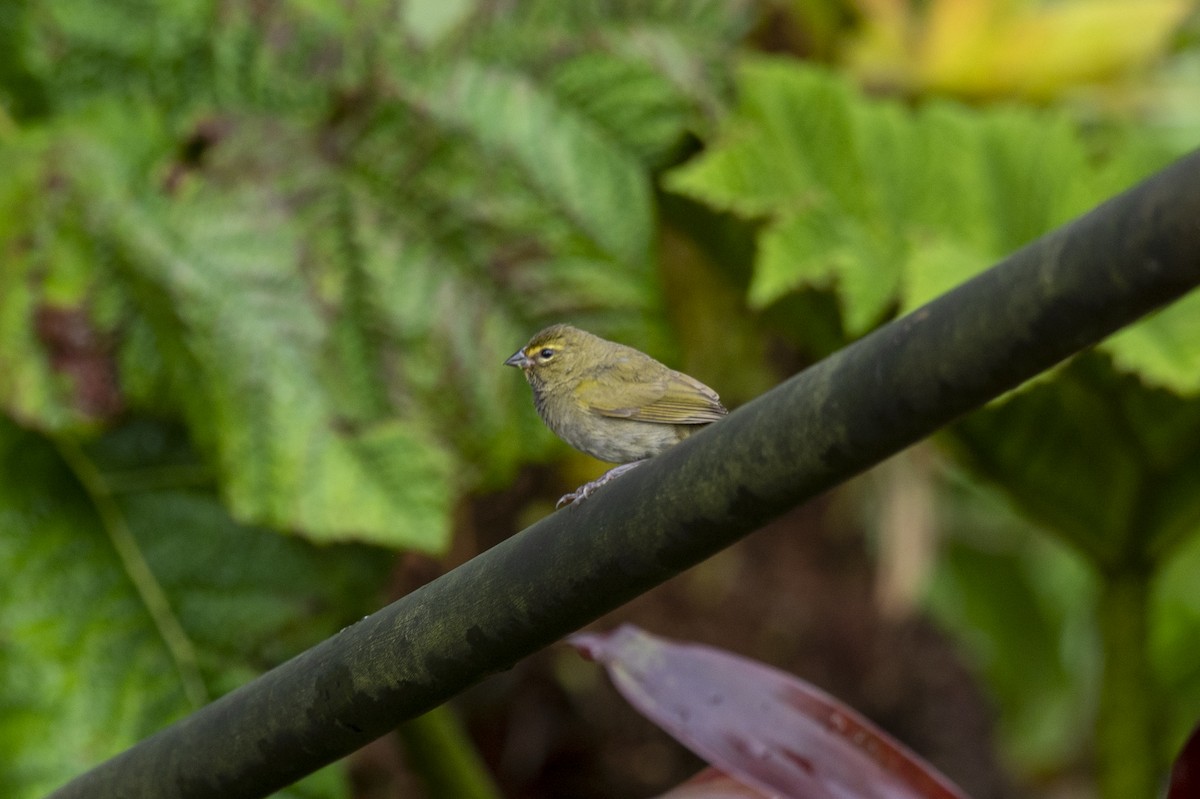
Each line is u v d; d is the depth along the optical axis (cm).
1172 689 1534
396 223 1022
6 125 980
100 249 956
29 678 922
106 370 946
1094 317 345
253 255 984
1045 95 1205
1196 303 1011
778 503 412
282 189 1002
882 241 1077
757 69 1082
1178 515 1034
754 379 1219
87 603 945
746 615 1480
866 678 1566
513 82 1061
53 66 986
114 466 968
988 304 359
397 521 953
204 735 525
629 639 661
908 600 1240
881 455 392
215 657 961
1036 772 1659
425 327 1015
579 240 1055
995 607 1661
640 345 1059
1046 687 1669
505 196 1042
